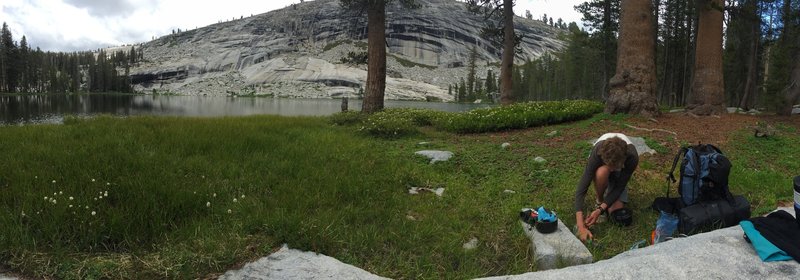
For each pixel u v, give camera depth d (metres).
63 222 3.22
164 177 4.43
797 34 19.08
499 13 21.11
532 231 3.86
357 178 5.33
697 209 3.80
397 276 3.20
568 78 72.38
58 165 4.66
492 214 4.52
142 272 2.90
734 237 3.12
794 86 12.09
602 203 4.12
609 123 9.58
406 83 183.62
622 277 2.63
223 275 2.94
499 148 8.20
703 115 11.33
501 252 3.73
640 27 10.12
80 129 7.66
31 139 6.35
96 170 4.52
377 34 16.23
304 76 193.38
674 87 34.75
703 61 11.70
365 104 16.31
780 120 11.05
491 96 121.62
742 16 14.70
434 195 5.14
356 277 2.92
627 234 4.12
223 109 47.12
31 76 106.06
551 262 3.44
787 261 2.74
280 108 51.81
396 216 4.21
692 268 2.69
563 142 8.34
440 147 8.55
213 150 6.11
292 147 7.03
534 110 11.83
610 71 30.12
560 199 5.07
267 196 4.44
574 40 57.72
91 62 154.38
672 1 28.44
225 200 4.20
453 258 3.57
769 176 5.84
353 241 3.53
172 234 3.32
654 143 7.42
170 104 62.72
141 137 6.68
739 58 31.14
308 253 3.26
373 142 9.17
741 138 8.01
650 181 5.59
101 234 3.20
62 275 2.80
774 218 3.08
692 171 3.92
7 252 2.91
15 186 3.89
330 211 4.08
